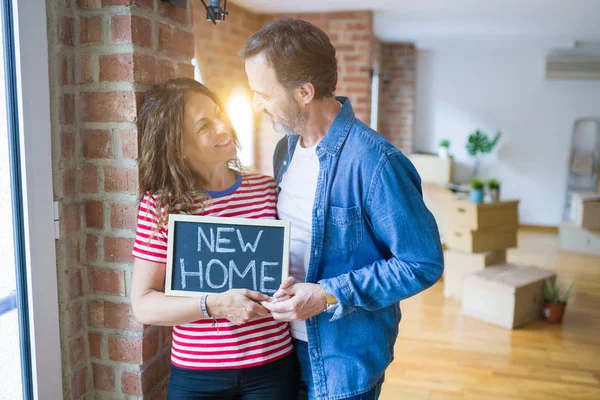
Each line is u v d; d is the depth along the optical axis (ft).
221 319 4.13
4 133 4.00
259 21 14.52
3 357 4.16
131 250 4.61
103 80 4.44
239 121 13.61
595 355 10.50
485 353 10.52
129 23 4.30
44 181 4.25
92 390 4.95
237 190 4.42
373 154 3.80
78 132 4.60
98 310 4.80
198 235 3.97
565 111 22.04
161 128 4.16
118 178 4.55
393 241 3.77
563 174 22.43
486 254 13.35
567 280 15.42
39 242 4.23
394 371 9.70
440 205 17.31
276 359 4.30
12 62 3.94
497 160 23.00
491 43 21.38
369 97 14.51
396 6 13.56
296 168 4.30
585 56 21.30
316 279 4.08
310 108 3.99
